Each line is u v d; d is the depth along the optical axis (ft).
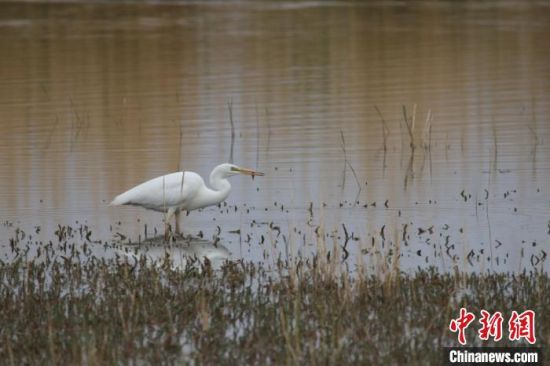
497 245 44.16
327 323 32.68
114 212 51.52
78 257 42.60
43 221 49.55
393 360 29.91
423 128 70.95
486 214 49.44
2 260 42.60
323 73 95.81
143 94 86.43
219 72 97.19
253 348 30.81
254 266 41.01
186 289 37.29
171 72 97.30
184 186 46.65
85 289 37.96
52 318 33.42
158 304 34.94
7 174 59.41
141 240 46.26
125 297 35.65
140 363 30.17
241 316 34.12
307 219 49.34
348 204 52.13
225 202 53.26
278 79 93.20
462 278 37.88
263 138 68.95
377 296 35.70
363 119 74.90
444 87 87.10
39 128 73.36
